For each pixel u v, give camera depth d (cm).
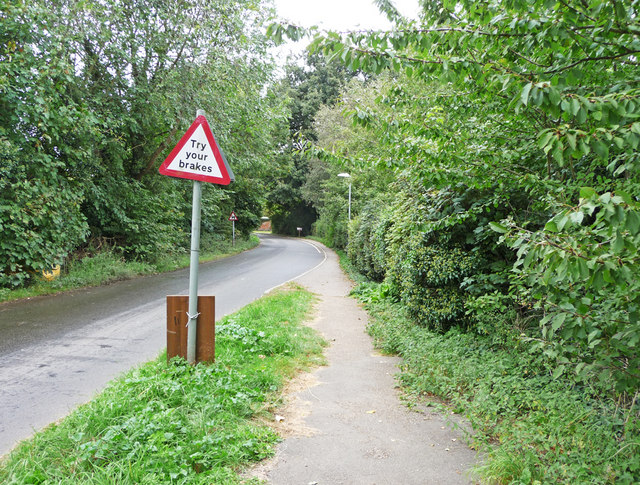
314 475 311
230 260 2436
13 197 1081
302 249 3644
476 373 480
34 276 1171
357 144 1962
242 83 1706
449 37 287
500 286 612
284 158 3369
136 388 420
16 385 495
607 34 242
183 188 2214
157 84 1503
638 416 320
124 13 1427
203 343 503
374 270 1508
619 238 186
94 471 285
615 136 202
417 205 673
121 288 1276
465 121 473
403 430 392
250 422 389
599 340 253
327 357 644
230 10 1611
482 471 303
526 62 290
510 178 440
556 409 375
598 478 269
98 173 1527
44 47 1127
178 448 309
